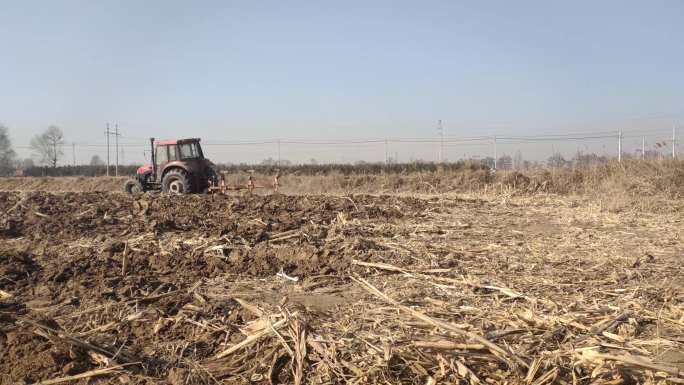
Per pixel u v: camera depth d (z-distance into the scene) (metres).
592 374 3.52
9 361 3.89
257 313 4.74
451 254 7.27
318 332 4.26
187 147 19.47
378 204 13.52
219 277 6.28
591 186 17.70
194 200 13.68
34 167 45.53
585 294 5.40
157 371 3.86
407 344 3.93
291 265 6.73
